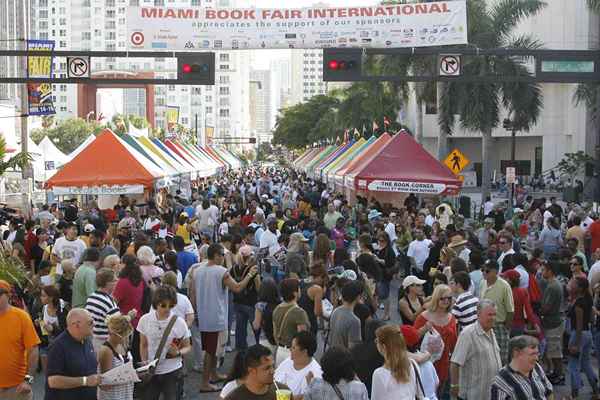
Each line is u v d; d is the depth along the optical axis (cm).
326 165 4519
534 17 7269
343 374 607
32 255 1630
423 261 1570
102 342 902
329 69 2212
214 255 1077
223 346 1115
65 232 1483
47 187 2425
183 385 1057
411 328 746
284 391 588
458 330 927
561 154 7744
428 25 2403
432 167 2478
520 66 4166
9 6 9469
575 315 1055
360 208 2473
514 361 643
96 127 9806
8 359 753
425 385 698
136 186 2430
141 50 2389
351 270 1059
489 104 4131
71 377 696
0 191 3559
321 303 998
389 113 6328
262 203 2766
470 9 4206
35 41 3036
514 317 1039
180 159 3978
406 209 2455
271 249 1636
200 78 2241
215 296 1071
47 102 3178
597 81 2214
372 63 4806
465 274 943
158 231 1930
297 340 690
